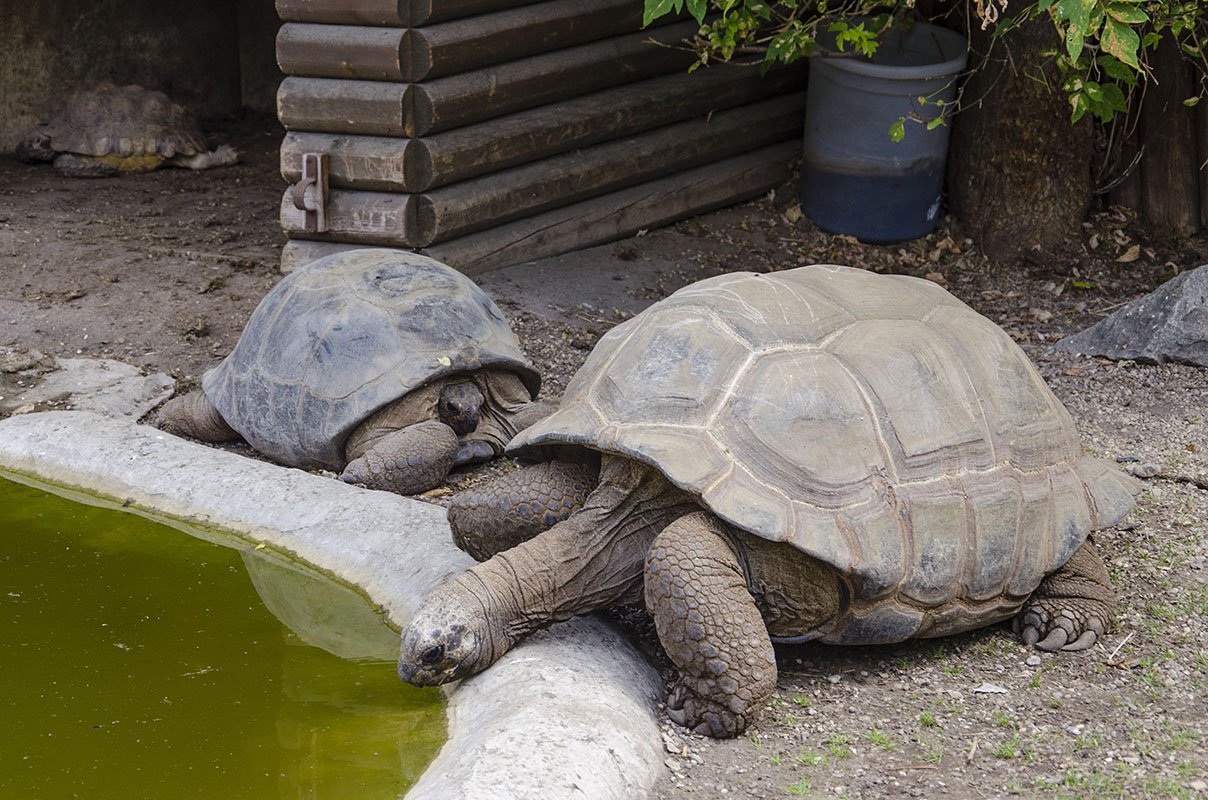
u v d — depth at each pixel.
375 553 3.67
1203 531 3.89
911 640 3.36
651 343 3.07
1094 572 3.36
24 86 8.23
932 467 3.02
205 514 4.02
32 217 7.05
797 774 2.72
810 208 7.12
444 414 4.34
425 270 4.63
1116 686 3.09
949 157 7.09
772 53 5.84
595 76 6.41
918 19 7.14
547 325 5.69
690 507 2.96
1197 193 6.67
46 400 4.88
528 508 3.15
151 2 8.66
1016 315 6.08
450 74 5.80
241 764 2.79
